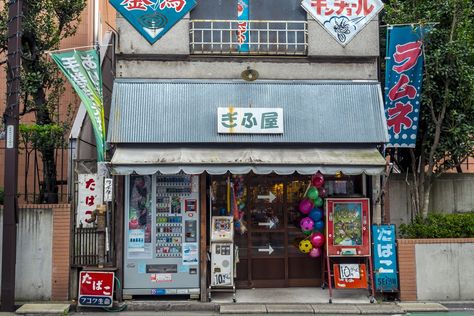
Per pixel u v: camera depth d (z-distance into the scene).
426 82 12.24
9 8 11.08
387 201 12.76
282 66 12.31
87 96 11.44
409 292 11.47
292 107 11.79
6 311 10.58
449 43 12.02
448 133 12.69
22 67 13.04
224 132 11.40
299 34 12.52
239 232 12.55
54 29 13.49
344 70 12.43
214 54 12.19
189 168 10.74
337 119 11.73
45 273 11.30
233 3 12.59
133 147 11.34
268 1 12.66
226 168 10.80
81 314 10.73
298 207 12.71
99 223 11.54
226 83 12.02
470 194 13.21
